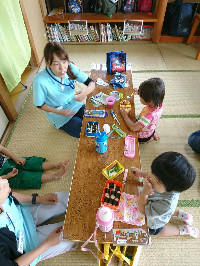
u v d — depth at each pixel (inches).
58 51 64.1
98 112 72.3
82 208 50.3
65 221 48.4
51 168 86.5
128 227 47.4
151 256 65.4
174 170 39.9
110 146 62.6
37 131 101.8
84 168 57.6
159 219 47.8
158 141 96.0
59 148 94.9
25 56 113.2
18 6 103.1
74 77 79.8
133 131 66.9
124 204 50.5
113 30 150.6
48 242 53.4
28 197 68.1
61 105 84.4
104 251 49.7
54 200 69.5
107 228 45.5
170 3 145.6
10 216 53.6
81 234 46.6
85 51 151.2
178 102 112.8
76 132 90.0
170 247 67.1
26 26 119.0
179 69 134.3
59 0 153.9
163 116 106.0
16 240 50.4
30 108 112.2
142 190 48.4
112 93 79.0
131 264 57.1
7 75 94.8
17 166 84.2
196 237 68.3
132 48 152.6
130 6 144.3
